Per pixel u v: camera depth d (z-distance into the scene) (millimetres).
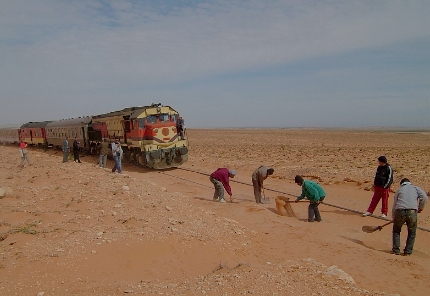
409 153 33156
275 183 18312
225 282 5578
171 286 5508
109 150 28750
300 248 8055
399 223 8117
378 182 11250
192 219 9609
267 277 5730
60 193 12422
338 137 75000
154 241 7574
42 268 6109
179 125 24953
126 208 10367
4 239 7477
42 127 44594
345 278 5812
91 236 7660
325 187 16797
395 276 6520
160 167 23922
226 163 27094
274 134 91312
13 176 17500
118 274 6145
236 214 11273
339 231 9805
